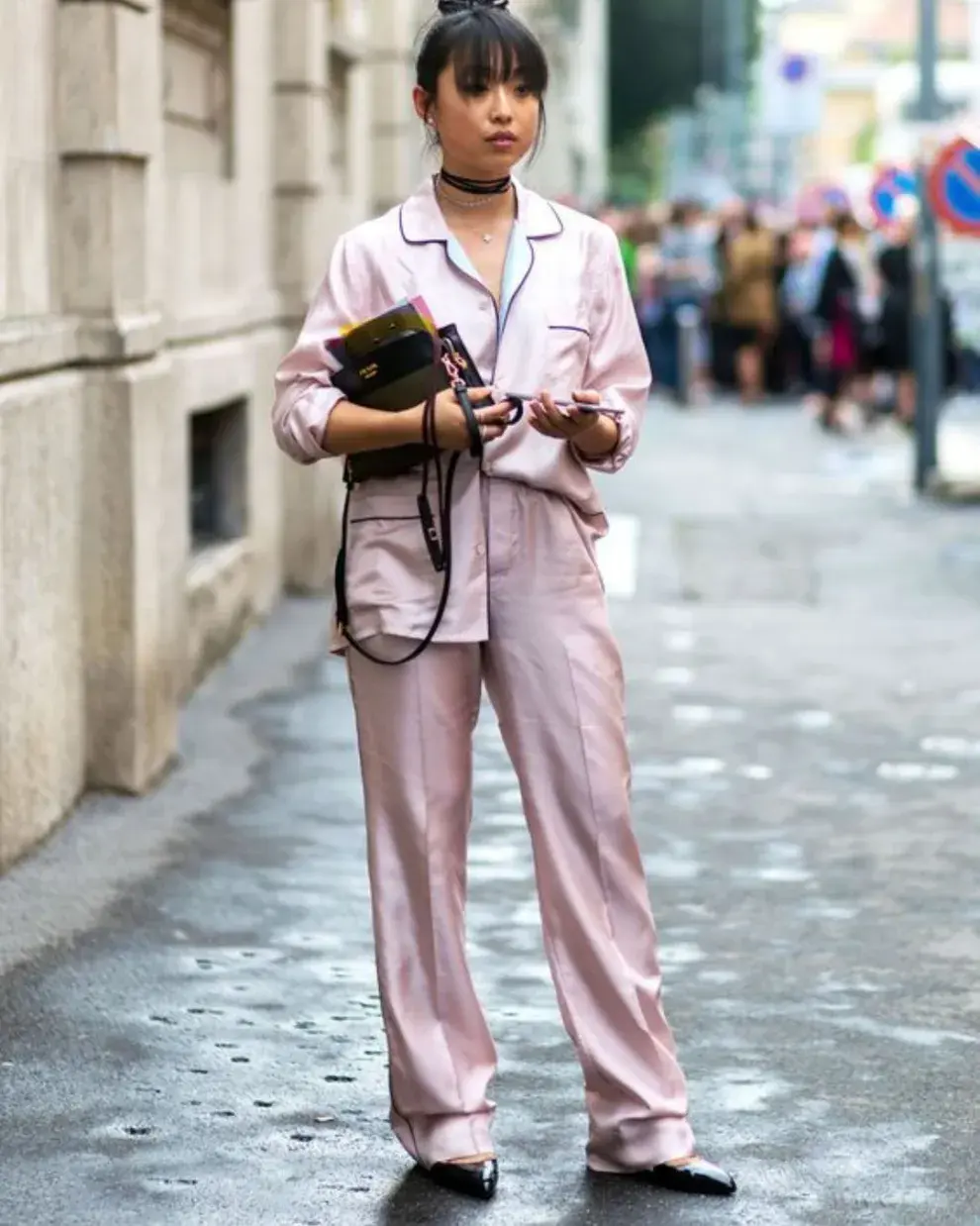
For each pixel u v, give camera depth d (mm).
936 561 18688
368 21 20953
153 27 10570
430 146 6016
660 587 17250
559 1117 6492
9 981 7668
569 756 5914
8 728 8859
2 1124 6402
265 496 15312
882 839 9820
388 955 6008
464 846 6086
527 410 5797
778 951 8172
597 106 84250
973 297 37250
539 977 7797
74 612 9898
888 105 60781
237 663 13664
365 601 5902
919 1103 6652
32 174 9422
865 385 31578
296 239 16031
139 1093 6664
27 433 8992
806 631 15367
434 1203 5887
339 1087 6742
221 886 8867
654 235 40844
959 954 8164
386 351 5707
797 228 40406
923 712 12625
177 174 13148
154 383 10328
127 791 10234
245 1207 5852
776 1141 6340
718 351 37906
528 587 5898
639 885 6004
